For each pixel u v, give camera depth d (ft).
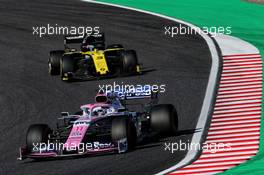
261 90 272.92
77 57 307.58
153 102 228.84
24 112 268.82
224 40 353.51
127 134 206.80
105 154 210.59
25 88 300.81
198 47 344.49
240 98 264.11
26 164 210.18
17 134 243.81
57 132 216.13
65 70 301.84
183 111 253.03
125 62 304.09
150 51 344.69
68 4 442.09
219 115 245.45
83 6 435.12
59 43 373.81
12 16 423.64
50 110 268.82
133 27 386.32
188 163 198.59
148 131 225.97
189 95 272.92
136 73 307.99
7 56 355.77
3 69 334.03
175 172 191.11
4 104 280.92
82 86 294.87
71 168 200.64
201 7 412.36
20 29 399.85
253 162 196.44
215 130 229.45
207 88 280.31
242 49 335.67
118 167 197.57
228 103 258.57
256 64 310.45
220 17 392.06
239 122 236.02
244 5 410.11
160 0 433.48
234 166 194.70
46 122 254.88
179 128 233.14
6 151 226.79
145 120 226.79
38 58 350.02
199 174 188.75
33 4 446.19
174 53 338.34
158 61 327.67
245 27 374.63
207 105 257.75
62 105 273.75
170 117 218.38
